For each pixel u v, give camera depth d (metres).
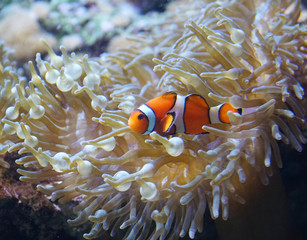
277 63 0.41
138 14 0.79
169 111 0.37
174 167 0.41
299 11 0.48
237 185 0.41
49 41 0.68
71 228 0.45
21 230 0.44
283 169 0.51
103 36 0.75
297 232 0.45
